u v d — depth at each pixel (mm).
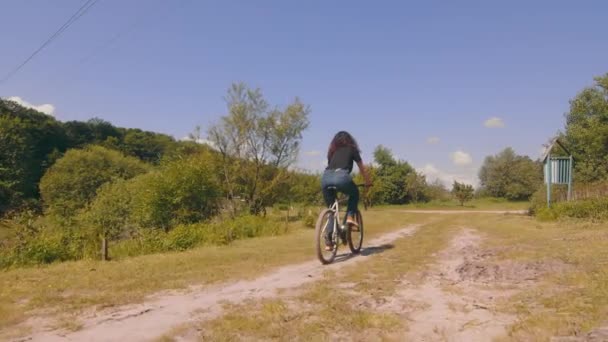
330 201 7000
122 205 19031
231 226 14578
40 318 3551
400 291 4172
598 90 25688
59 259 9625
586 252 5578
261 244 10555
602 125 24594
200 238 11938
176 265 6465
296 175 32062
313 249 8711
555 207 16734
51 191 52094
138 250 10766
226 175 28031
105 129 99000
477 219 21219
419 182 66125
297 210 31141
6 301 4172
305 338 2848
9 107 72000
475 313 3295
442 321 3133
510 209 47281
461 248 7559
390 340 2779
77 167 55594
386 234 12805
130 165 61438
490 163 80562
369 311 3459
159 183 19734
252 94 28906
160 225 19188
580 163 28219
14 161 46969
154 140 99812
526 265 4863
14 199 40375
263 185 29484
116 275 5617
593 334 2469
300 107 29672
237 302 3949
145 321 3420
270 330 3027
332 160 6941
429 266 5672
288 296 4121
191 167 20844
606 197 15820
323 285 4578
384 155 67812
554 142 20094
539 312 3121
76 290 4684
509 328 2830
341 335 2893
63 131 84438
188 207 20484
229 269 5973
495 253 6180
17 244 9680
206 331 3066
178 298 4246
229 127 28719
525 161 77312
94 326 3307
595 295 3410
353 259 6855
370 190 45156
